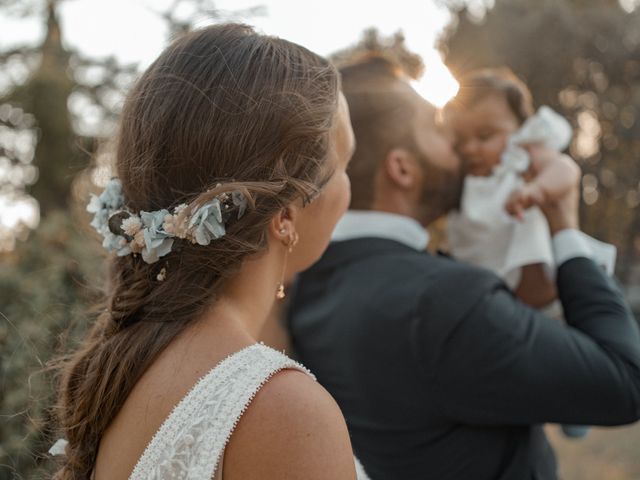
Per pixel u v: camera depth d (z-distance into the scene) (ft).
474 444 5.18
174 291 3.37
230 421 2.98
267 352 3.20
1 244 10.98
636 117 47.32
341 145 3.87
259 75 3.44
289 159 3.47
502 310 5.06
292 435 2.94
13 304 8.93
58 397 4.00
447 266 5.28
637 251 47.01
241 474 2.94
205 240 3.28
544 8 45.42
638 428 19.77
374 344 5.25
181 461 3.00
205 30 3.65
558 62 46.24
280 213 3.50
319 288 5.97
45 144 27.50
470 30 44.27
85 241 9.62
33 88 27.25
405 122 5.93
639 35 46.96
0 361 7.55
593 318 5.36
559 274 5.79
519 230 6.22
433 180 6.02
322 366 5.74
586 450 18.22
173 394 3.18
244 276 3.47
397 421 5.23
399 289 5.26
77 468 3.49
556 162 6.23
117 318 3.53
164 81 3.50
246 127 3.38
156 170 3.46
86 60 28.19
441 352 5.01
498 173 6.46
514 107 6.68
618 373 5.00
